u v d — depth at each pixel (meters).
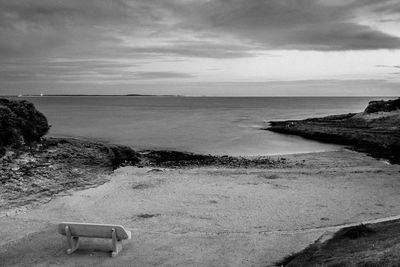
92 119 90.69
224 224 15.20
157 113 124.81
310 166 29.67
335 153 37.06
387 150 38.09
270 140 49.56
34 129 30.28
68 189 20.67
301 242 12.37
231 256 11.36
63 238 13.02
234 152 39.00
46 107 182.12
